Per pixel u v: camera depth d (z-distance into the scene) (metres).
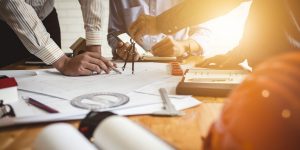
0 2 0.96
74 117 0.52
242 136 0.27
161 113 0.54
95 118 0.41
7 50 1.58
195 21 1.06
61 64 0.98
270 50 0.83
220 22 2.42
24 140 0.44
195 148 0.40
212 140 0.32
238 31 2.43
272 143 0.26
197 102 0.61
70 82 0.84
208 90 0.67
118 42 1.33
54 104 0.61
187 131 0.46
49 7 1.67
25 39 0.99
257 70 0.32
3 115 0.54
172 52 1.32
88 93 0.70
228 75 0.80
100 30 1.38
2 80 0.64
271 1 0.83
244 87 0.31
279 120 0.26
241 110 0.29
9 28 1.55
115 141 0.31
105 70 0.97
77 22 3.21
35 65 1.19
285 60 0.31
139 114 0.54
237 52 1.02
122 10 1.90
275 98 0.27
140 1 1.88
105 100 0.63
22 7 0.96
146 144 0.29
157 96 0.67
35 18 0.98
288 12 0.77
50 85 0.80
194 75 0.81
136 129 0.32
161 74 0.95
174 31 1.13
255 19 0.90
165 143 0.32
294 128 0.26
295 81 0.28
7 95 0.63
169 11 1.12
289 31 0.78
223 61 1.02
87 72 0.94
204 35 1.64
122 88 0.75
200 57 1.39
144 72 0.99
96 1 1.34
